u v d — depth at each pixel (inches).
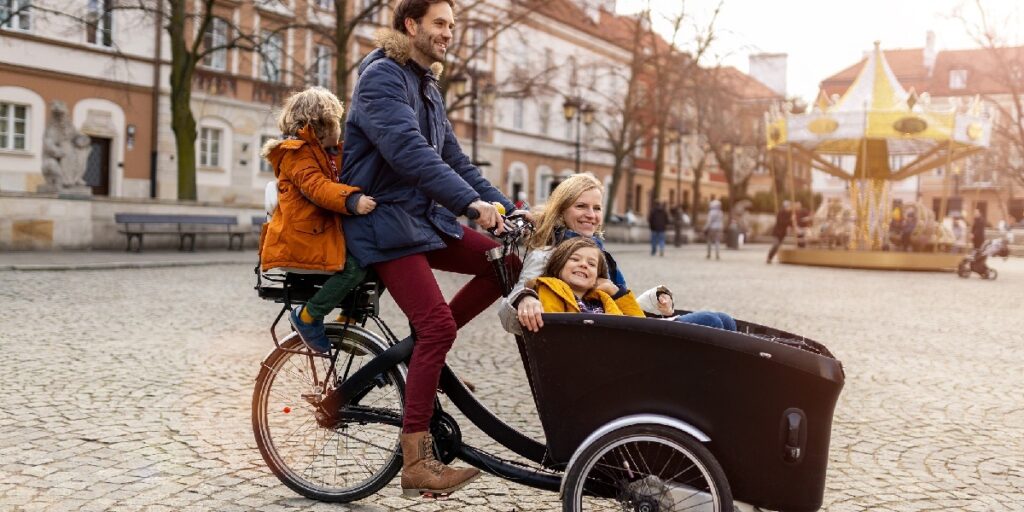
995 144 1772.9
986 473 176.9
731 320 131.8
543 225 136.7
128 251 775.7
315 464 148.3
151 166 1132.5
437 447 136.3
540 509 147.3
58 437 181.9
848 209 1079.0
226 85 1190.9
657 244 1109.7
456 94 976.9
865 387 262.2
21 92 1002.1
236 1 1182.9
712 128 1605.6
